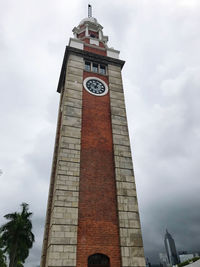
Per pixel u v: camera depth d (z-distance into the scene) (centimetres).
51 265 1392
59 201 1642
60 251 1450
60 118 2711
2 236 3466
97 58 2797
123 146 2125
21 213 3809
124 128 2266
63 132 2002
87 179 1834
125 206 1772
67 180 1756
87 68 2708
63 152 1889
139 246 1617
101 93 2470
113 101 2430
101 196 1786
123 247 1579
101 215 1697
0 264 3350
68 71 2502
